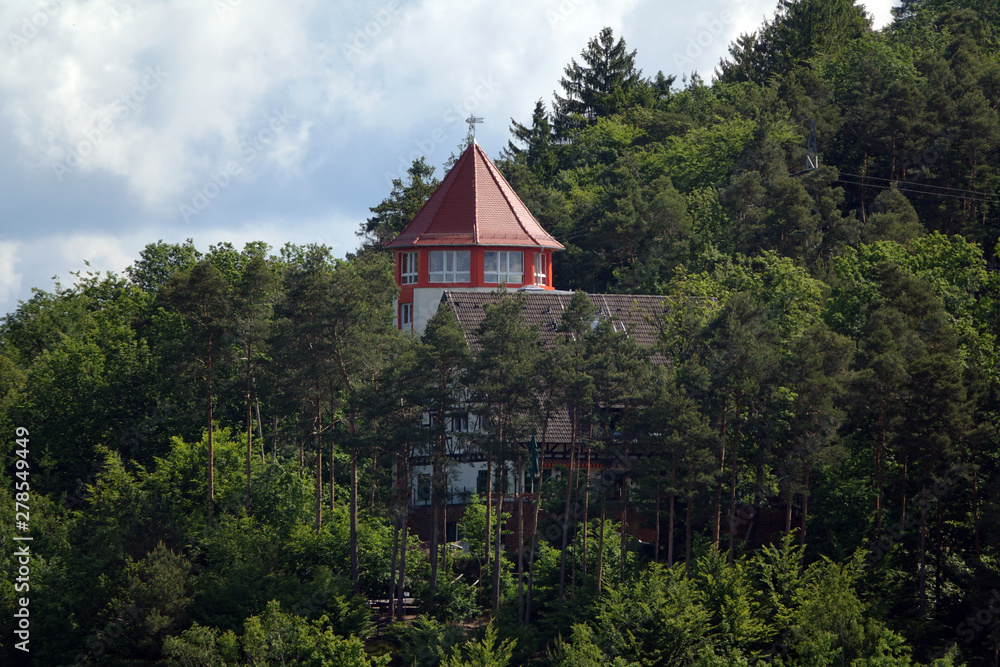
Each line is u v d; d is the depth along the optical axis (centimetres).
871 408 9969
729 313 10225
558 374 9881
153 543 10775
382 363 10925
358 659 9369
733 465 10094
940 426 9600
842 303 12812
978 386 10000
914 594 9994
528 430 10088
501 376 10062
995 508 9269
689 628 8975
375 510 10862
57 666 9912
